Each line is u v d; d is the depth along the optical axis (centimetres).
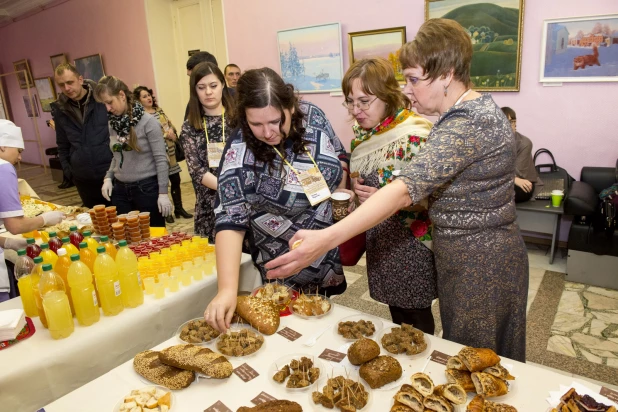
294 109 149
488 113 115
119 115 288
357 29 419
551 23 326
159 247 203
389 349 125
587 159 341
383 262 175
